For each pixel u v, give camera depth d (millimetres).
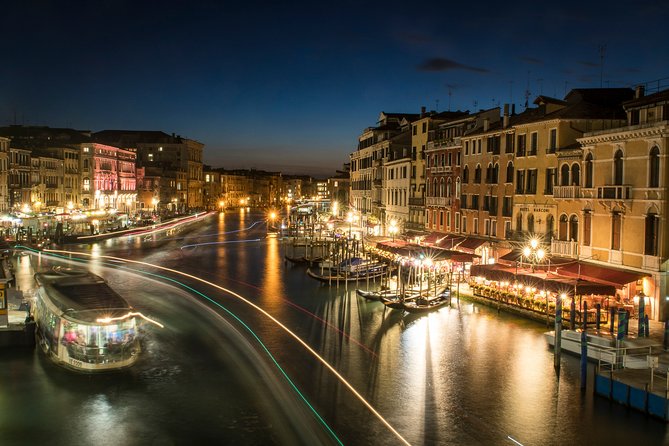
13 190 72750
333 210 112438
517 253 37750
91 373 23578
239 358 25844
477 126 47875
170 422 19375
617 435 18281
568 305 30953
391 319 32938
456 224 50688
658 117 29094
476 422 19297
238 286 44312
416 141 61188
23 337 26719
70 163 93062
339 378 23297
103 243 74500
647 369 21625
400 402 20906
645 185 29516
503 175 42969
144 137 152500
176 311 34844
